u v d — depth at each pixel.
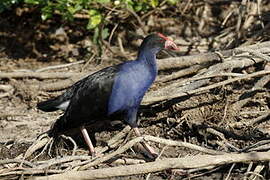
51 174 9.83
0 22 17.62
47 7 14.98
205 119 11.52
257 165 9.56
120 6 15.27
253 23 15.45
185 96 11.77
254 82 12.29
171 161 9.27
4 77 14.36
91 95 10.15
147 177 9.45
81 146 11.18
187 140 11.13
